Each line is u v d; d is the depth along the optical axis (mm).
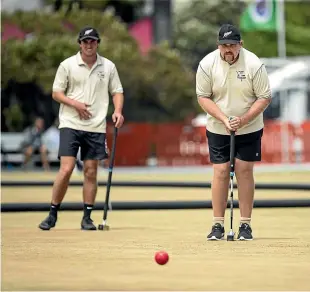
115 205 27797
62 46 76188
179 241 19078
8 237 20062
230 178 19906
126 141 72125
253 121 19734
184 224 23625
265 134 69500
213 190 19844
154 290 12398
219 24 117062
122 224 23734
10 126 76688
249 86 19656
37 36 78062
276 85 71188
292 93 75562
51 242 18859
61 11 81688
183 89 84312
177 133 72750
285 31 107438
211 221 24500
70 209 27469
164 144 72750
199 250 17156
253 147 19797
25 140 66500
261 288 12547
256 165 69312
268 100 19672
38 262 15328
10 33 80562
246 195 19828
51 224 22234
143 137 72438
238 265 14867
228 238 19234
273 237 19922
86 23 82312
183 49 115562
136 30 103500
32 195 36938
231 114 19828
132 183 41125
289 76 71125
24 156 66688
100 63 22734
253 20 73312
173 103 85625
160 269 14406
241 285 12812
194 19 116750
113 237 20062
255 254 16438
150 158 72562
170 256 16141
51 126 78062
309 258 15820
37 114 81062
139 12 104500
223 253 16625
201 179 49438
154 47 84125
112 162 22609
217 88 19781
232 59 19484
